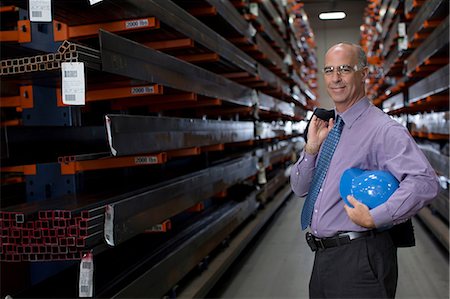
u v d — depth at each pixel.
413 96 5.29
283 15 6.79
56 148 2.43
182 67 2.61
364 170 1.84
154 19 2.26
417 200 1.62
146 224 2.18
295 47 8.31
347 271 1.85
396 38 5.66
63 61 1.69
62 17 2.22
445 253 4.34
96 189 2.59
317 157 2.05
